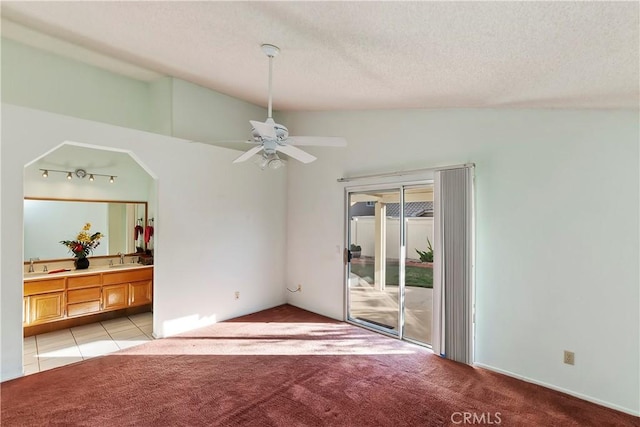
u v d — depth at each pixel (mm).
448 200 3314
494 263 3109
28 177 3951
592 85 2033
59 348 3508
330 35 2074
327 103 4125
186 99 4324
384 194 4102
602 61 1675
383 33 1889
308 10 1802
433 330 3439
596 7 1236
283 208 5297
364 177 4164
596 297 2574
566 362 2707
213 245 4309
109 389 2680
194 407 2439
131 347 3545
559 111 2738
